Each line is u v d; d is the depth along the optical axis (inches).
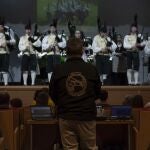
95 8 535.2
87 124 163.2
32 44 475.5
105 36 481.1
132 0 543.2
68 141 163.8
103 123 210.8
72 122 162.1
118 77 494.0
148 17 543.8
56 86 167.0
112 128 242.2
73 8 533.3
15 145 211.0
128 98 255.9
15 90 429.1
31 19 534.9
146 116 209.9
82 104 163.5
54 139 233.0
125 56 484.7
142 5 544.4
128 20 543.2
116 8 542.3
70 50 168.2
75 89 164.1
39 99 241.9
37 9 532.1
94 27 534.3
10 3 533.6
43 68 480.4
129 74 484.7
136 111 216.1
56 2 533.0
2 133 210.7
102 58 474.0
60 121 164.9
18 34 532.4
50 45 470.0
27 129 240.1
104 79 478.3
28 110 234.1
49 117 211.3
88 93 165.0
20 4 534.6
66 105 163.9
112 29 512.4
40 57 474.3
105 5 540.4
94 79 166.7
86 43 475.2
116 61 490.3
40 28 532.7
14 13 533.6
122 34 542.3
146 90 433.7
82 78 164.7
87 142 164.9
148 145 210.5
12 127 210.8
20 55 479.8
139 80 515.2
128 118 215.3
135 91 432.1
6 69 476.4
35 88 428.5
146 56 501.0
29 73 482.6
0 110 211.5
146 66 511.5
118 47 484.4
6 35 478.0
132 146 220.4
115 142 242.7
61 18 532.7
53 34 476.7
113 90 430.9
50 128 241.1
